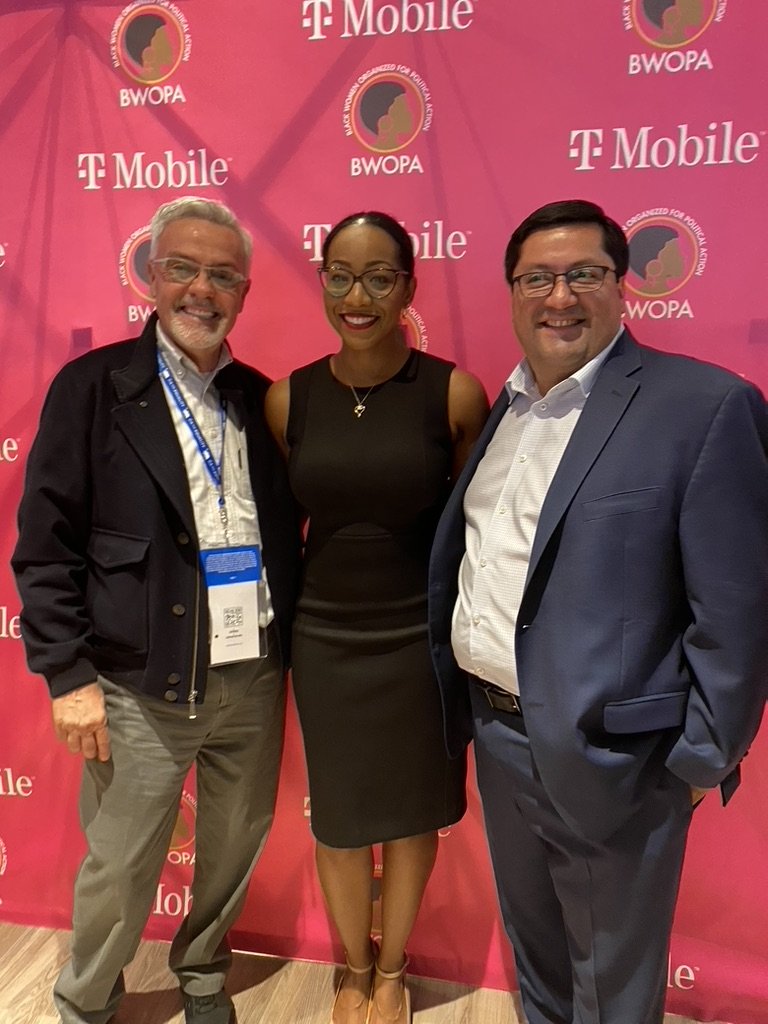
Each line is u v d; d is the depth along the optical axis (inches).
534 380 51.9
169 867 81.3
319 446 57.7
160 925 81.5
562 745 46.0
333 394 59.2
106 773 59.8
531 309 47.8
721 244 62.9
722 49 60.6
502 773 55.5
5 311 73.7
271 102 67.1
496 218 65.5
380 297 54.6
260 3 66.2
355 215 55.9
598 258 46.5
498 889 61.2
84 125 70.0
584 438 46.1
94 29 68.7
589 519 45.0
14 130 71.3
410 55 64.7
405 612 58.5
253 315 70.2
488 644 50.9
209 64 67.5
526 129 64.1
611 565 44.7
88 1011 65.4
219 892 67.3
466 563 54.1
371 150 66.4
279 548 61.6
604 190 63.8
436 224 66.4
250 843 66.8
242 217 69.0
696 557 43.3
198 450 58.4
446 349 68.0
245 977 75.7
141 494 56.2
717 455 42.8
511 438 52.0
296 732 76.9
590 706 45.0
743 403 43.3
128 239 70.7
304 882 78.2
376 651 58.5
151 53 68.2
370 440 57.1
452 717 58.9
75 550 58.1
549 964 61.1
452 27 63.9
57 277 72.4
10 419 74.9
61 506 56.3
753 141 61.2
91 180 70.6
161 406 56.9
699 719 44.9
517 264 48.9
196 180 69.2
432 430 57.8
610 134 63.0
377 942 77.0
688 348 64.7
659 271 64.2
